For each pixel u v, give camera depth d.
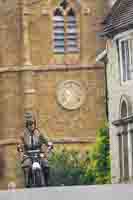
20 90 55.44
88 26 55.41
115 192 20.52
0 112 55.31
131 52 41.31
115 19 42.38
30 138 25.72
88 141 52.00
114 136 42.31
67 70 55.41
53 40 56.38
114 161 42.38
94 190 20.41
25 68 55.34
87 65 55.06
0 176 51.91
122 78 41.72
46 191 20.83
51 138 53.97
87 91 54.69
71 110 55.09
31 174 25.19
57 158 47.38
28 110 54.81
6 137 54.62
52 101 55.44
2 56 55.59
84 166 46.75
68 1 56.50
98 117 53.91
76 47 56.19
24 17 55.69
